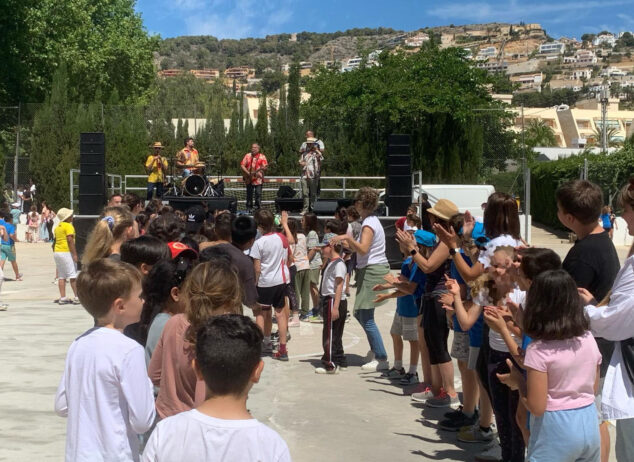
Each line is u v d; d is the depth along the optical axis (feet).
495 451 19.26
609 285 14.89
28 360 29.30
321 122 118.01
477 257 19.38
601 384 14.62
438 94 107.76
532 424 13.55
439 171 108.68
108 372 11.35
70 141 107.96
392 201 64.44
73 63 135.13
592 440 12.82
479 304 17.30
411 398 24.93
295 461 18.85
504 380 14.78
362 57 128.67
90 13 147.23
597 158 130.72
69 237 44.29
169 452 8.91
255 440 8.89
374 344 28.22
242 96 163.63
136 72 162.30
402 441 20.49
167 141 114.73
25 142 111.24
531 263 14.53
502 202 18.44
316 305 40.47
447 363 23.44
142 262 16.10
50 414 22.44
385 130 109.81
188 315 12.62
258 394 25.40
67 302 45.11
